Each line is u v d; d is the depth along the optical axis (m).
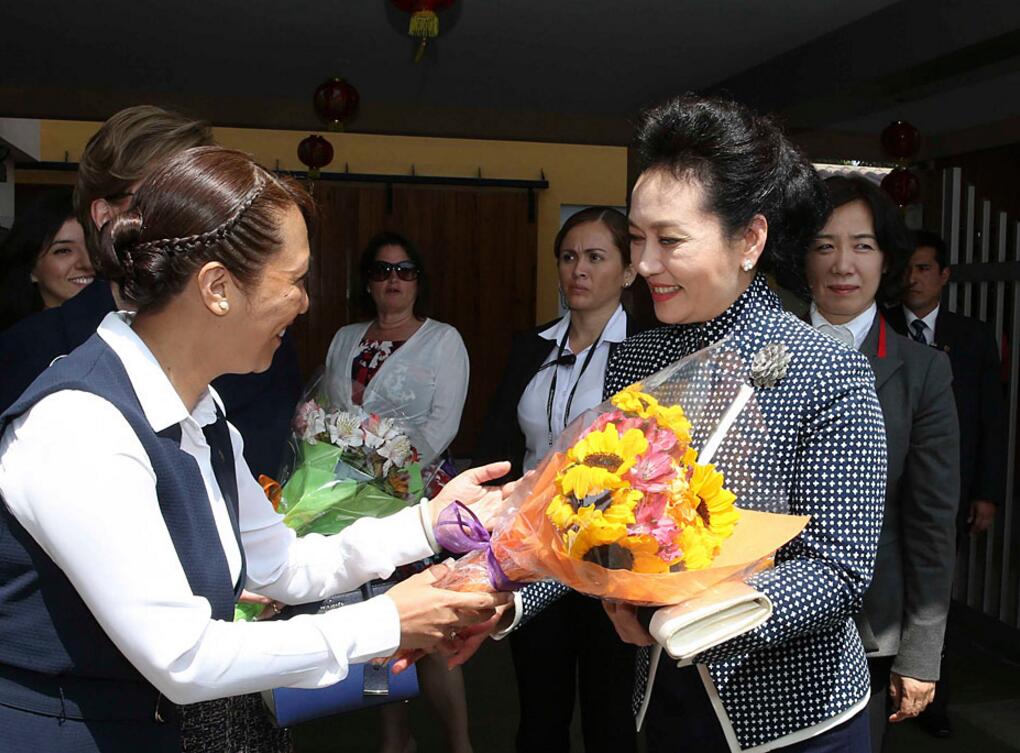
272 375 2.33
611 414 1.43
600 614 2.44
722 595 1.31
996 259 4.87
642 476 1.31
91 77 5.51
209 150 1.27
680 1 3.90
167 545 1.20
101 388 1.20
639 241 1.60
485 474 1.78
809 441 1.48
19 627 1.20
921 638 2.13
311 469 2.07
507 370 3.04
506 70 5.20
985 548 4.70
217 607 1.31
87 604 1.17
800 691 1.49
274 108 6.10
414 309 3.55
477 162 9.59
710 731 1.57
